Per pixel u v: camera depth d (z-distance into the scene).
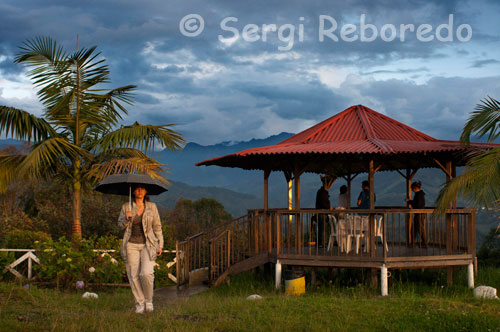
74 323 7.07
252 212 14.38
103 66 14.71
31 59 14.23
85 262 12.16
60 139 13.96
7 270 12.86
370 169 12.55
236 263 13.23
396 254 12.28
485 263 19.34
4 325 6.76
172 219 27.53
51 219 20.94
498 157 10.98
